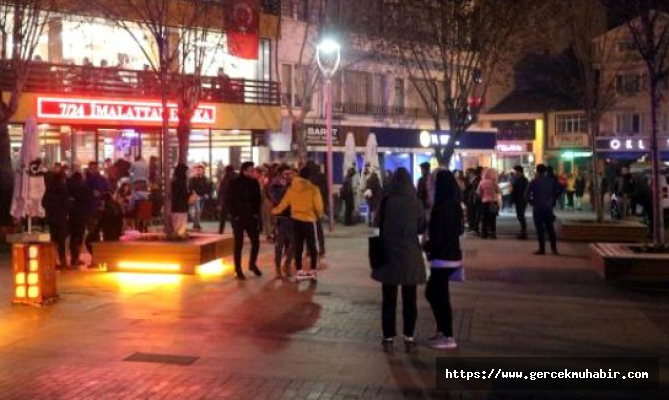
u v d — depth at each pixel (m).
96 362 8.13
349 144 29.48
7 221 19.64
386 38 30.83
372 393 7.07
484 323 10.08
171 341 9.05
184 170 15.91
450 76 24.55
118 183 23.33
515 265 15.87
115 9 23.50
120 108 25.91
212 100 28.77
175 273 14.39
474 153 44.22
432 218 8.79
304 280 13.58
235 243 13.89
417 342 9.04
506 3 22.69
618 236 20.86
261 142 31.61
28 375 7.65
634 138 44.31
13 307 11.06
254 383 7.36
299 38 34.31
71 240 15.43
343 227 26.08
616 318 10.43
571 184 39.97
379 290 12.63
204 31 22.91
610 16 19.97
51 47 26.02
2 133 19.69
